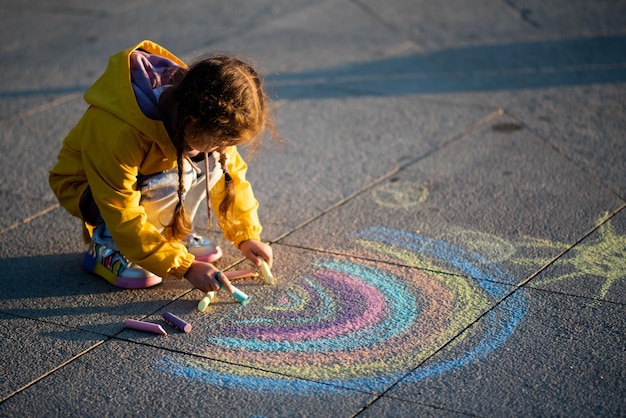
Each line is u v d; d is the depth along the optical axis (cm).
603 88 526
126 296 322
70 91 551
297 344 288
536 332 289
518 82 541
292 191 408
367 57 593
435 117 492
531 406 251
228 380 270
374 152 449
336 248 353
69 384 270
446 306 308
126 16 695
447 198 394
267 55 598
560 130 467
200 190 327
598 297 309
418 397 258
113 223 299
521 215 374
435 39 625
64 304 317
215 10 704
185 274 308
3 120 507
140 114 285
